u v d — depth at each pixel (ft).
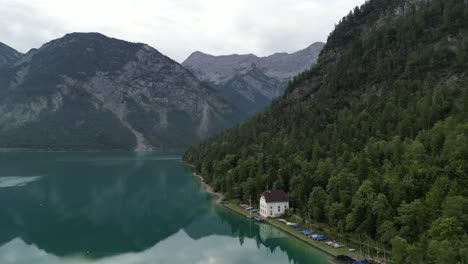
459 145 384.27
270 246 421.18
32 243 449.48
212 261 391.24
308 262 366.43
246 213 542.98
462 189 328.29
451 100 549.54
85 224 527.81
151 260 398.21
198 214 572.10
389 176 404.57
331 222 413.59
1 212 580.30
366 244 368.89
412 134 519.19
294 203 509.76
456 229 284.82
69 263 391.24
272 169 568.00
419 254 287.69
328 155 570.87
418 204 335.88
